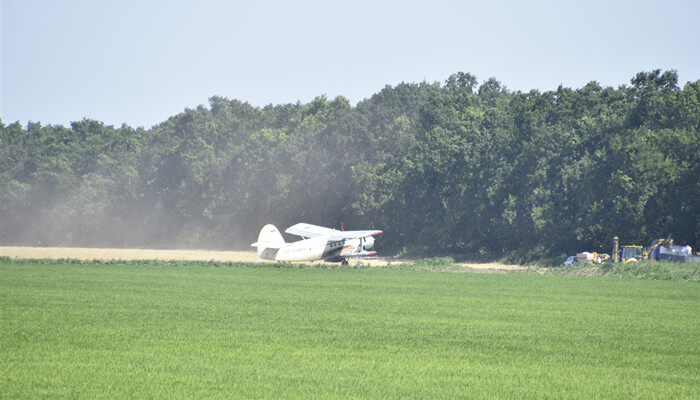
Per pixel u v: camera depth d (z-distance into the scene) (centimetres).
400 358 6662
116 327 8262
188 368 6069
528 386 5622
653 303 11644
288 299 11569
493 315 9794
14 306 10188
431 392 5372
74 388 5347
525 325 8862
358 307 10562
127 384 5484
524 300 11906
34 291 12388
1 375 5731
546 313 10088
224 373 5891
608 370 6256
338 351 6969
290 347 7138
